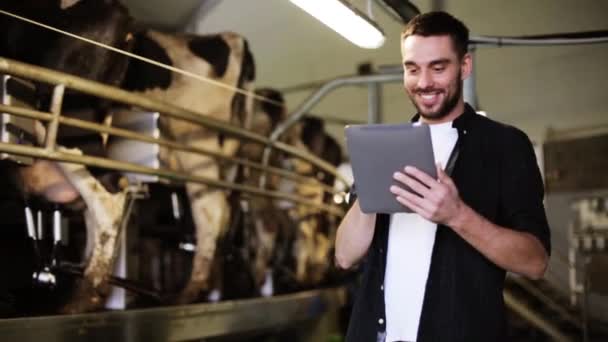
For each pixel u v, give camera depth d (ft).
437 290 5.04
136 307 11.11
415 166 4.63
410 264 5.20
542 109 25.66
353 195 5.84
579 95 24.79
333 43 24.14
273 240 16.92
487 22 21.61
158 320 10.71
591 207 25.88
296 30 22.91
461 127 5.25
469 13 21.44
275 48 23.09
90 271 9.45
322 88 15.28
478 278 5.05
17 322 8.09
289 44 23.35
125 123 11.86
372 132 4.62
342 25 9.11
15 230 10.84
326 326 17.87
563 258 24.62
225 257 14.38
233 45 12.94
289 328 16.90
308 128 20.84
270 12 21.27
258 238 16.62
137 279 13.24
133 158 11.66
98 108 10.41
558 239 27.53
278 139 15.70
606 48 23.68
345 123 26.27
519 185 5.09
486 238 4.66
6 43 9.22
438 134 5.32
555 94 25.17
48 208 9.57
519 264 4.78
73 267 9.58
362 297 5.40
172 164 12.16
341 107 28.43
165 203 14.64
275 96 17.51
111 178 9.92
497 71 25.89
